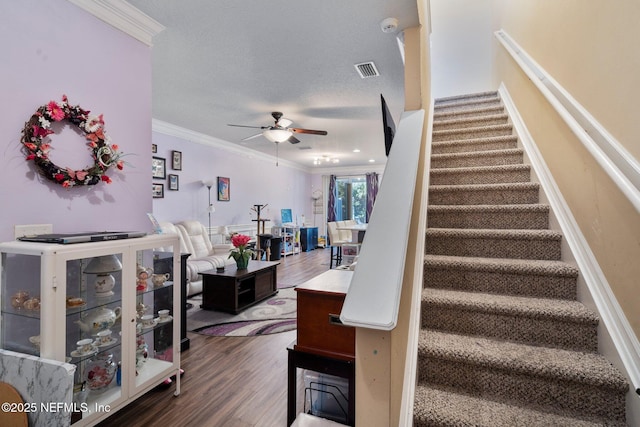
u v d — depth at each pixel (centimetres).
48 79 168
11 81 154
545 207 209
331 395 182
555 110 194
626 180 116
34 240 149
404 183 132
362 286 90
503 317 154
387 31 230
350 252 566
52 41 170
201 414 189
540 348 142
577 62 174
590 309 148
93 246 156
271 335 311
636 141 121
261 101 391
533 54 252
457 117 364
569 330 146
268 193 787
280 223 834
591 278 152
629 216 128
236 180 671
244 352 274
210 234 599
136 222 216
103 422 180
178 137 529
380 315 80
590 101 158
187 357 265
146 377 189
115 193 203
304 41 254
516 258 194
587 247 160
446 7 495
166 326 211
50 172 166
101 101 195
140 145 219
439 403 127
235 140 615
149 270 207
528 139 258
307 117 458
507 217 217
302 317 171
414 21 222
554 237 188
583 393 124
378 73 314
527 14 268
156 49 265
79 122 180
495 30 413
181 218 536
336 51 271
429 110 319
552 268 166
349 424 159
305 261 745
